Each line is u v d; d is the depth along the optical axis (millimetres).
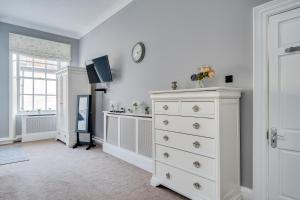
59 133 4980
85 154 3812
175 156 2158
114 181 2559
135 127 3172
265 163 1855
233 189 1934
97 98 4734
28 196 2164
